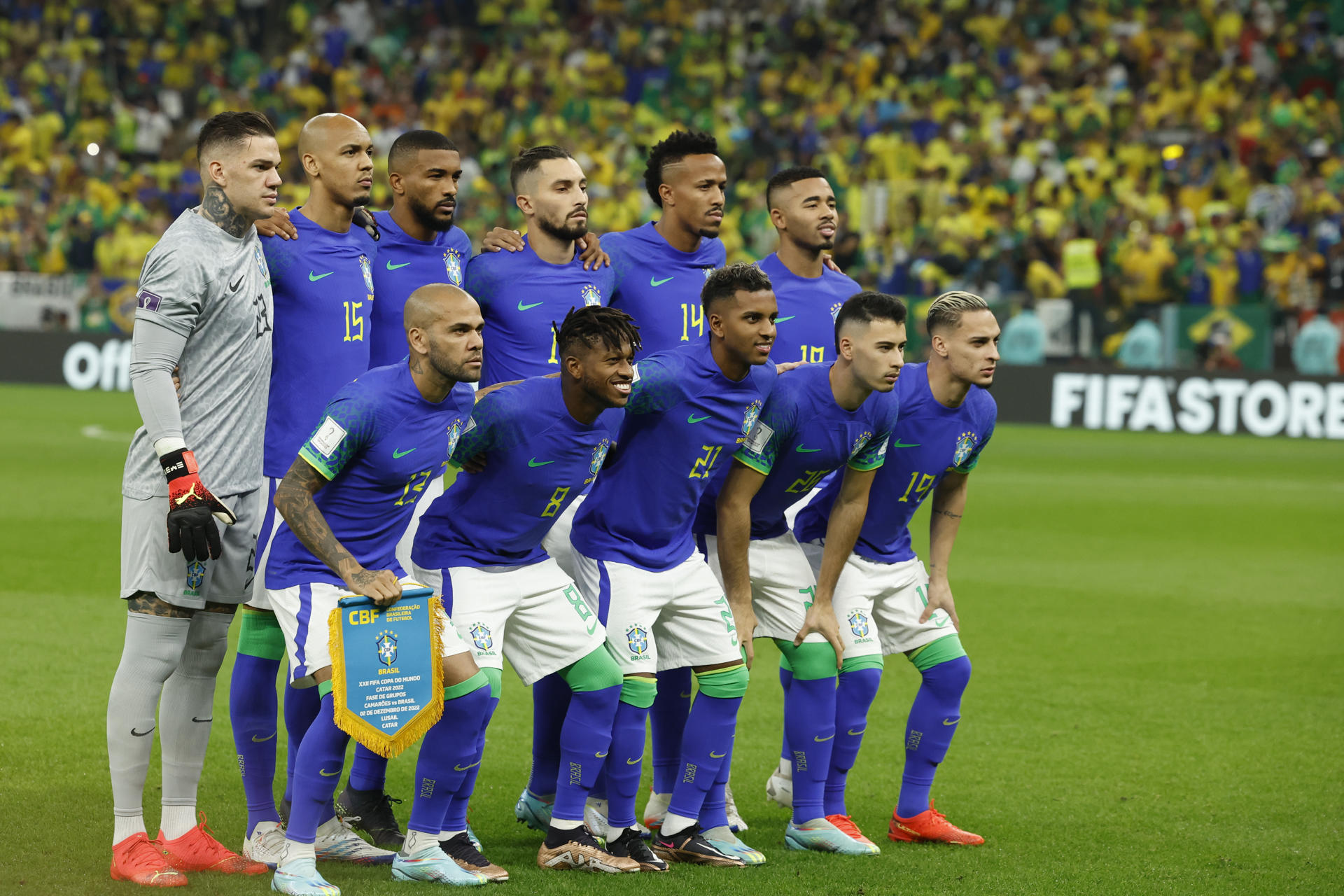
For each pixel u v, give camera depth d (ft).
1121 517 143.23
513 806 55.47
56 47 325.21
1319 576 113.29
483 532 46.83
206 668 46.62
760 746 65.16
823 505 53.93
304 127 50.93
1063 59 300.81
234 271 45.29
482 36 338.75
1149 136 277.85
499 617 46.57
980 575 111.24
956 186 266.36
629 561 48.73
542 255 55.98
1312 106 283.38
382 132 310.24
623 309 58.34
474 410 45.60
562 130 305.94
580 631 47.19
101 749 58.65
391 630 42.91
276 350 50.49
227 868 46.03
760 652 85.40
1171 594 104.58
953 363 51.21
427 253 55.31
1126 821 54.54
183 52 330.34
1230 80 290.15
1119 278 228.43
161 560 44.14
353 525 44.68
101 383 248.11
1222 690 76.64
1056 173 267.39
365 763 50.08
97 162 295.48
